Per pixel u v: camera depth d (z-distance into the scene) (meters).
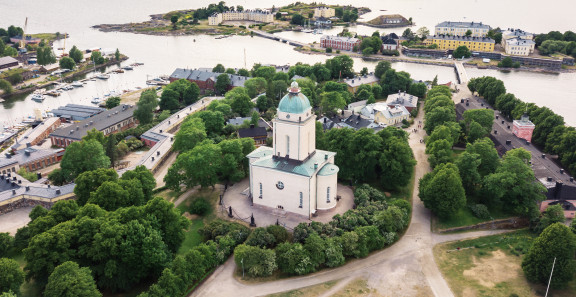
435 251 161.75
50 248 130.50
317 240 150.00
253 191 179.38
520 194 180.00
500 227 177.50
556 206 172.00
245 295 138.00
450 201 173.50
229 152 198.50
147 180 176.62
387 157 197.12
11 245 152.00
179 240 149.88
